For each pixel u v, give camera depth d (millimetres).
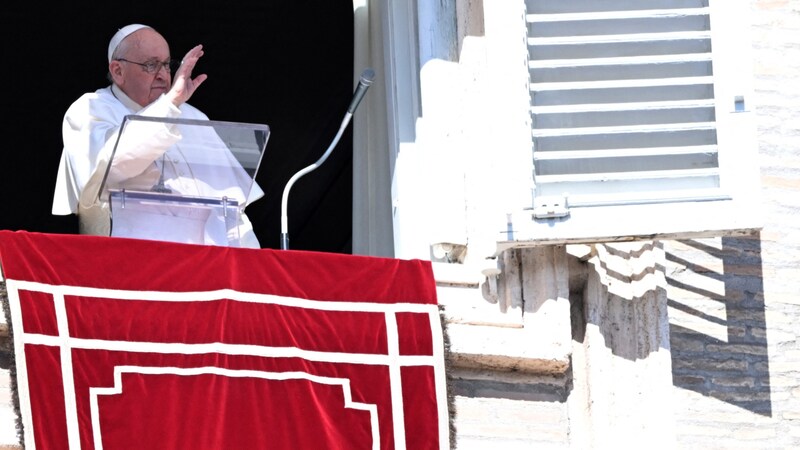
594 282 25453
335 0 31516
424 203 26031
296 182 31141
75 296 23141
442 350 24172
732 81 25172
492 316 25000
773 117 28422
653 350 25328
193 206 23906
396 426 23797
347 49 31516
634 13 25328
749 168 24891
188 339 23359
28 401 22672
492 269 25047
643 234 24672
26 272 23047
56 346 22922
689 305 27234
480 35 26359
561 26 25266
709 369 26922
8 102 31188
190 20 31406
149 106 24234
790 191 28109
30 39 31156
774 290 27516
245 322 23609
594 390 25062
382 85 28203
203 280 23594
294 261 24016
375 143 28172
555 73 25172
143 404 22984
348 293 24062
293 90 31438
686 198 24797
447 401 24094
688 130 25094
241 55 31406
